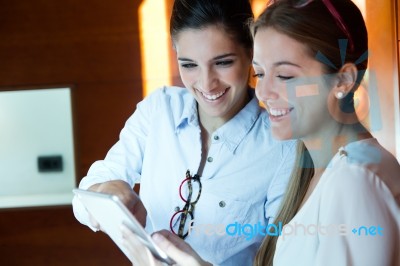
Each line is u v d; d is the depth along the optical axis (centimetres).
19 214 307
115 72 298
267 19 108
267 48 108
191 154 151
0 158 304
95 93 299
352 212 97
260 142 148
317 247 103
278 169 145
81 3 296
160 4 293
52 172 303
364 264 96
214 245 147
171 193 153
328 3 105
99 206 117
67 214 305
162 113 159
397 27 254
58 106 301
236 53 136
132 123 167
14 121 302
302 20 105
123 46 296
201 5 133
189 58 137
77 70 299
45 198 306
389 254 95
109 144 300
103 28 296
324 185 103
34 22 298
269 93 109
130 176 162
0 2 298
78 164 301
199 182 149
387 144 248
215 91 139
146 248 113
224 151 148
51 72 300
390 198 97
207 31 133
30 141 303
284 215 125
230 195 146
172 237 120
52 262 309
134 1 294
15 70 300
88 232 307
